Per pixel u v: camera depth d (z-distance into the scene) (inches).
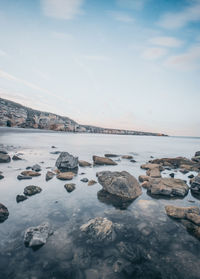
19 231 200.2
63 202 290.7
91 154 985.5
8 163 566.6
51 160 675.4
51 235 196.4
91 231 203.9
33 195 311.0
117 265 159.2
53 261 159.2
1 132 2329.0
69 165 559.2
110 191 343.9
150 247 186.7
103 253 173.9
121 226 225.5
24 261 156.9
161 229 221.6
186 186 385.1
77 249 176.9
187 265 162.7
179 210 261.9
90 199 311.6
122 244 189.0
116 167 636.7
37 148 1041.5
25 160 640.4
